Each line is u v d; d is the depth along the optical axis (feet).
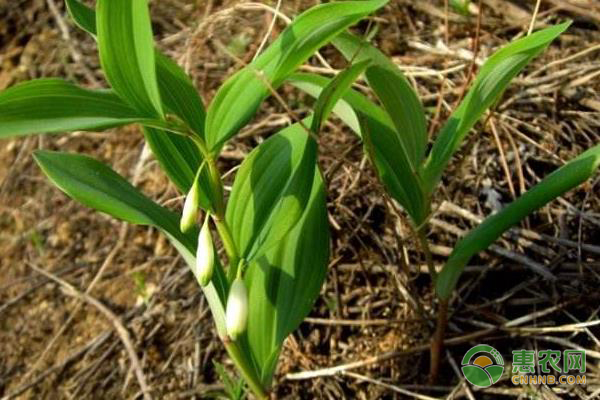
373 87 1.20
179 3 2.18
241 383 1.48
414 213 1.30
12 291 1.85
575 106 1.73
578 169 1.18
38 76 2.18
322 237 1.34
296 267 1.34
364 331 1.59
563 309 1.50
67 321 1.76
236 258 1.20
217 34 2.01
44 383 1.70
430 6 1.96
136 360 1.65
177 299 1.72
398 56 1.90
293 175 1.22
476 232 1.25
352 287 1.63
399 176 1.29
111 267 1.81
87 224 1.89
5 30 2.31
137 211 1.17
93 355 1.70
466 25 1.91
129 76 1.05
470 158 1.69
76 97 1.06
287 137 1.26
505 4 1.91
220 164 1.82
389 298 1.60
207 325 1.67
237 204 1.23
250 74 1.11
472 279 1.57
